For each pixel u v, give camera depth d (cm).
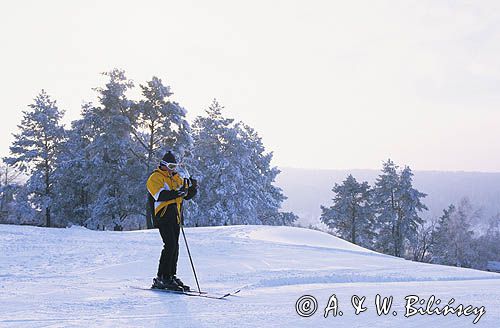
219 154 4703
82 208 4275
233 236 1850
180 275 900
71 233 1792
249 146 5494
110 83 3803
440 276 1042
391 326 444
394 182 5441
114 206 3825
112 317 455
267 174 5625
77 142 4459
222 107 4875
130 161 3891
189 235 1819
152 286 646
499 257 7462
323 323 451
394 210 5469
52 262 1012
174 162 655
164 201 643
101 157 3834
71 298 554
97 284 695
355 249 1839
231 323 441
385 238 5472
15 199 4281
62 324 420
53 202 4209
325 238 2031
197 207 3966
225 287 718
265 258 1234
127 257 1112
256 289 687
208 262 1116
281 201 5728
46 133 4266
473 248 6531
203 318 460
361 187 5653
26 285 659
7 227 1986
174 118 3722
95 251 1214
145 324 429
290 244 1653
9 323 420
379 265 1221
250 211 4678
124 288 647
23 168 4219
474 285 811
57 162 4303
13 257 1072
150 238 1616
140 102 3806
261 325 436
